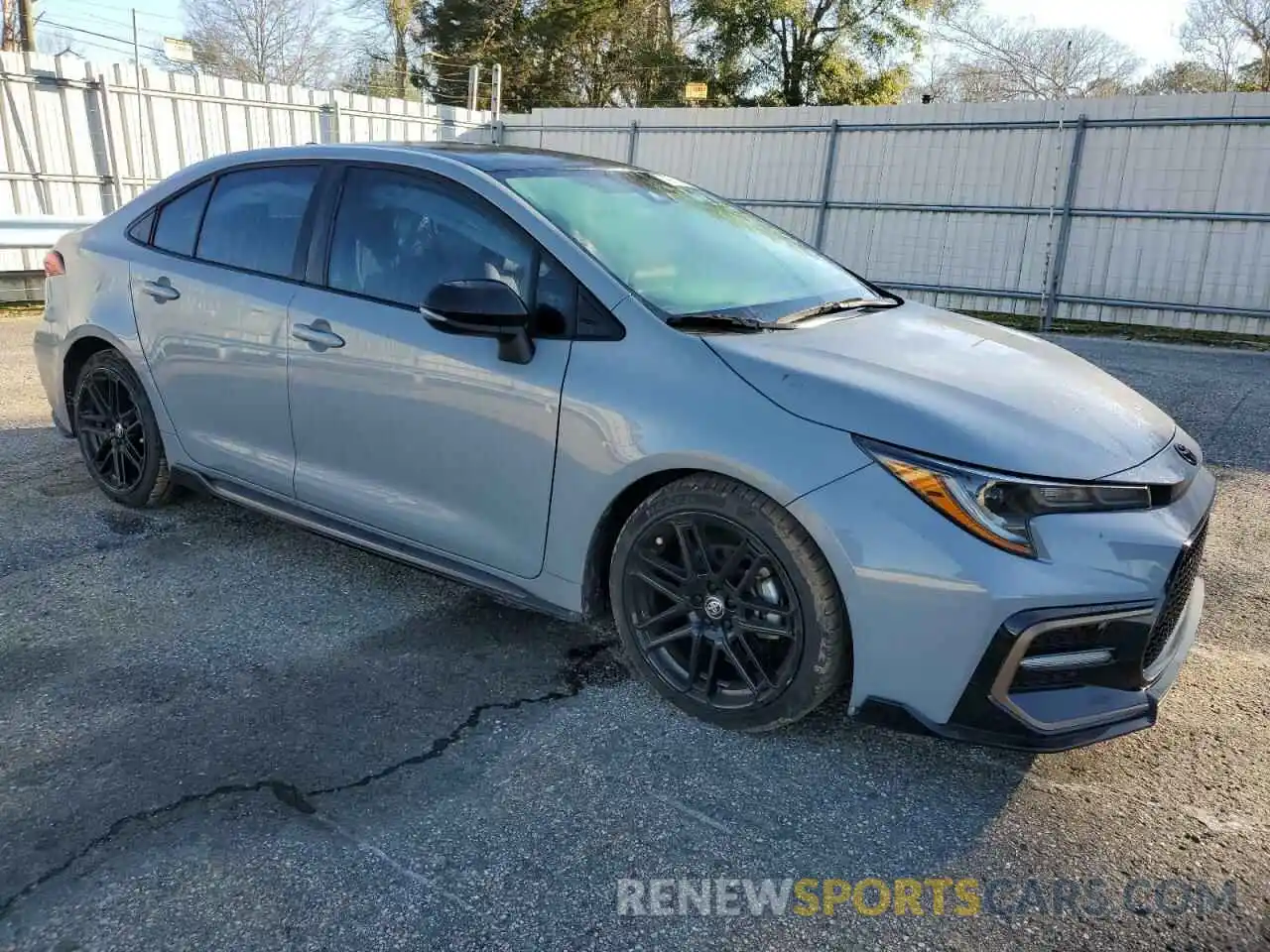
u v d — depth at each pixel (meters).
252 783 2.47
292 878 2.15
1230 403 7.56
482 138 16.00
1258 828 2.44
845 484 2.42
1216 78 32.78
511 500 3.00
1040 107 12.08
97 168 10.98
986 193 12.66
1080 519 2.37
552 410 2.85
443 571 3.23
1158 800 2.54
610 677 3.06
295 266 3.52
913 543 2.35
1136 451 2.57
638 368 2.74
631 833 2.35
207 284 3.75
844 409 2.50
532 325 2.94
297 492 3.59
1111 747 2.78
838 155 13.59
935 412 2.47
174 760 2.56
